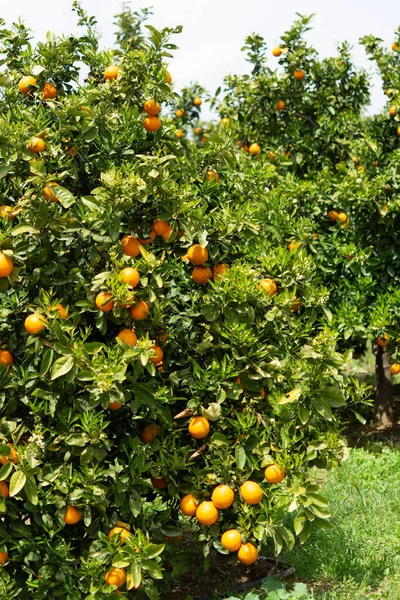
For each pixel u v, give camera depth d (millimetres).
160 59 4562
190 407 4070
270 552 5133
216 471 4039
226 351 4203
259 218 5484
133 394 4055
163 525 4215
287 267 4422
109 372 3504
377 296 8109
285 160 9188
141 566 3693
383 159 8664
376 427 9188
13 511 3746
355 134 9500
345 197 8172
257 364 4133
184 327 4379
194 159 4957
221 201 4875
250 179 5984
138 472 4008
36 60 4723
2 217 3854
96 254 3959
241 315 4129
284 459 4031
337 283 8297
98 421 3842
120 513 4082
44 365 3656
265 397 4328
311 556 5020
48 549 3758
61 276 4000
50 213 3836
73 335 3682
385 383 9289
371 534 5512
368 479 6812
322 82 9867
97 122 4406
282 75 9539
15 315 4047
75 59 4945
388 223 8031
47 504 3734
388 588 4656
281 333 4551
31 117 4188
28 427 3982
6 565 3852
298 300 4488
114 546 3756
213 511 3967
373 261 8055
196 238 4211
